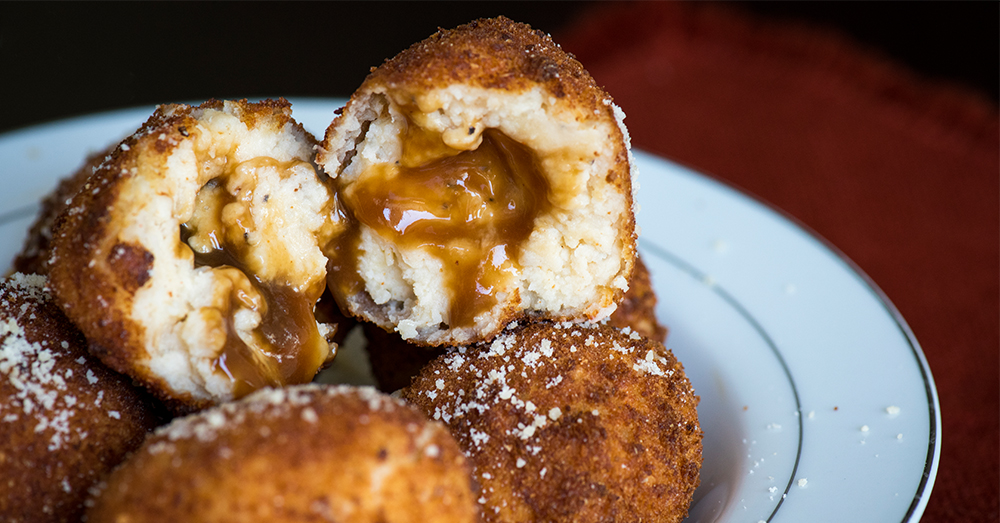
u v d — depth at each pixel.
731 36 0.41
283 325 0.22
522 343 0.22
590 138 0.21
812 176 0.34
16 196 0.29
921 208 0.33
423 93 0.21
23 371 0.20
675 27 0.42
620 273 0.23
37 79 0.45
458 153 0.22
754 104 0.38
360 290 0.23
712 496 0.23
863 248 0.32
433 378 0.22
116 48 0.48
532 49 0.22
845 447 0.23
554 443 0.21
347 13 0.53
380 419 0.18
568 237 0.22
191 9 0.52
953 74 0.44
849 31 0.46
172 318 0.21
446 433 0.19
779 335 0.26
